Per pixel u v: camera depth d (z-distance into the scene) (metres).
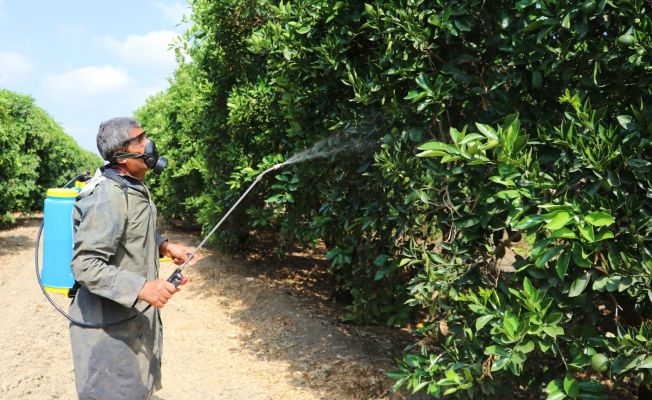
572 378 2.37
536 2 2.60
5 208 13.62
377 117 3.71
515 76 2.82
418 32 3.09
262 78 6.61
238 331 5.83
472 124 3.18
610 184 2.18
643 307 2.62
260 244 10.25
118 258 2.56
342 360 4.81
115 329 2.57
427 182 3.23
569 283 2.34
